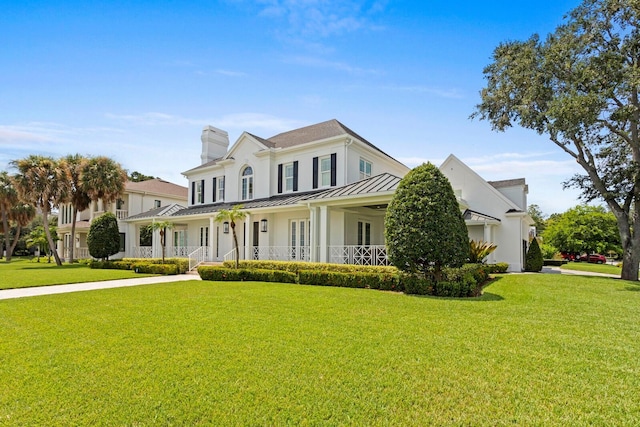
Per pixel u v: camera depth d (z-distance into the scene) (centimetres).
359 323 632
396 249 1005
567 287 1155
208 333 569
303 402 334
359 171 1822
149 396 347
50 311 766
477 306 788
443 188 991
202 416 309
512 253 1998
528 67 1620
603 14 1473
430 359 446
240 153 2127
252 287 1148
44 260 3553
